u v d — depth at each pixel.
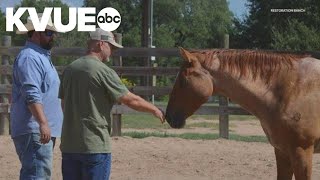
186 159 9.80
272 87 5.85
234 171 8.92
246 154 10.29
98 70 4.97
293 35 33.72
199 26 69.31
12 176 8.48
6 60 12.83
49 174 5.39
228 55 5.94
